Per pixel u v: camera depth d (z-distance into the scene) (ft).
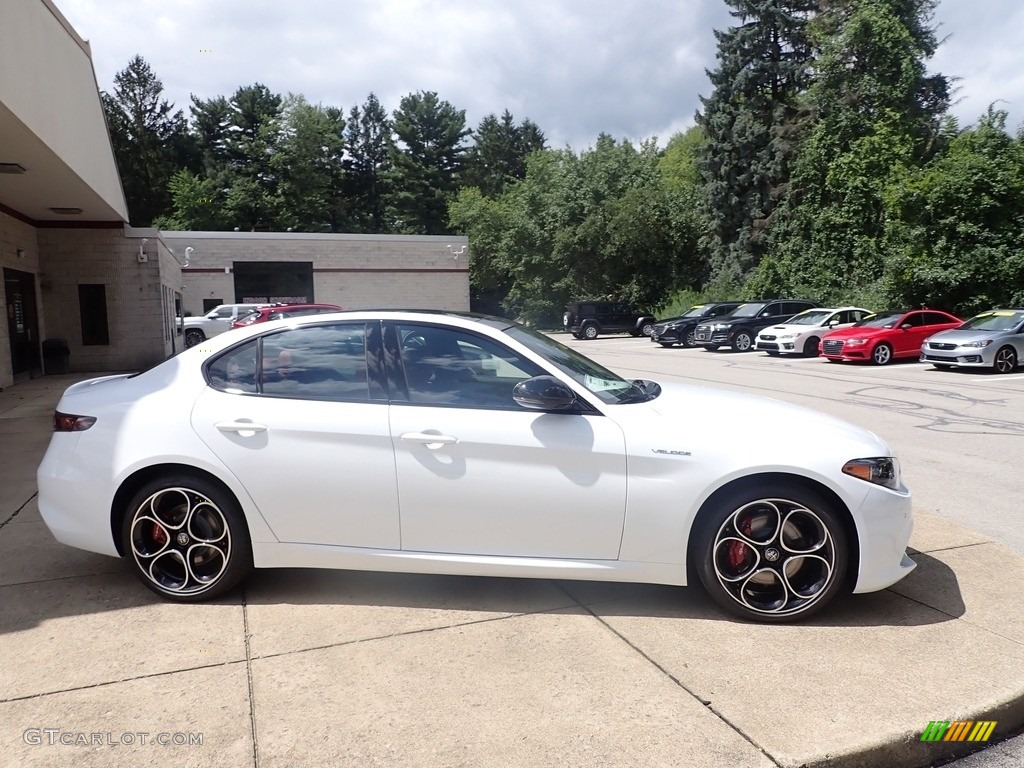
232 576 12.34
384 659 10.51
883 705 9.32
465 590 12.99
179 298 84.43
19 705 9.30
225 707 9.28
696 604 12.46
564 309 142.00
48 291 57.36
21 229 52.11
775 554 11.65
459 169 239.50
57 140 35.12
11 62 28.45
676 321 87.97
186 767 8.15
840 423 12.91
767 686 9.80
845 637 11.23
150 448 12.18
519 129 279.08
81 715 9.10
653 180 139.85
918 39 104.99
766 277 108.17
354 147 245.65
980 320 57.31
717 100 136.67
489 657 10.58
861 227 96.58
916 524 17.12
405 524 11.98
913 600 12.62
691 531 11.91
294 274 116.47
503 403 12.11
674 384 15.17
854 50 100.32
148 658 10.50
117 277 58.80
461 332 12.61
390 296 120.57
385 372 12.38
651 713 9.18
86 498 12.46
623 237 132.16
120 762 8.22
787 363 64.08
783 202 117.60
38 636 11.16
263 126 207.62
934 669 10.23
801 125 122.52
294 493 12.03
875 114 98.53
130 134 207.51
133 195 207.21
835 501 11.66
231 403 12.35
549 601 12.55
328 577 13.56
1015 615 12.01
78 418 12.85
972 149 75.72
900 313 63.98
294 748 8.48
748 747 8.50
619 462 11.60
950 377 50.96
